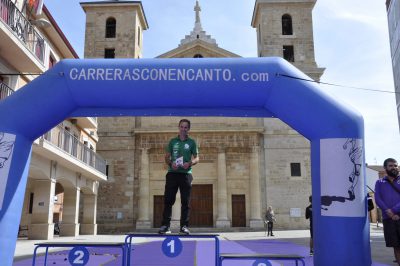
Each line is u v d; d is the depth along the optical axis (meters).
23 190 8.18
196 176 34.22
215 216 33.44
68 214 25.97
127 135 34.84
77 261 6.89
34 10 18.64
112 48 37.41
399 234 7.58
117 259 11.19
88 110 8.59
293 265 10.01
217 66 8.30
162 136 34.44
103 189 34.06
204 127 34.06
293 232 29.70
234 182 34.22
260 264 6.47
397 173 7.82
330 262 7.71
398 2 35.25
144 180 33.72
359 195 7.88
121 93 8.26
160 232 7.92
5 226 7.70
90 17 37.84
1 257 7.58
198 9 38.91
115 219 33.53
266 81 8.24
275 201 33.66
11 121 8.05
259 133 34.66
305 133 8.37
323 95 8.19
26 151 8.24
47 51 19.80
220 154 34.00
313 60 36.72
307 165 34.25
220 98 8.32
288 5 37.44
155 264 10.78
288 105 8.27
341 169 7.89
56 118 8.41
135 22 37.72
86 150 26.77
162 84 8.23
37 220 21.09
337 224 7.77
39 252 13.80
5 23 14.67
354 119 8.07
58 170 22.66
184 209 7.99
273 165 34.28
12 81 17.39
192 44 35.97
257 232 30.58
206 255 13.05
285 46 37.34
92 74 8.24
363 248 7.78
